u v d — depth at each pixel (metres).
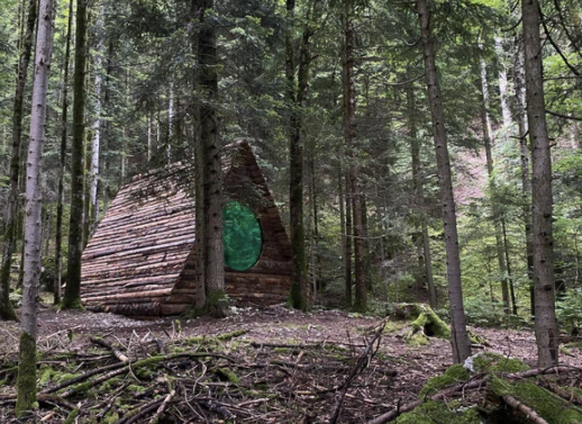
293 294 12.05
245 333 7.44
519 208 13.66
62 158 12.83
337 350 5.84
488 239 17.28
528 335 10.44
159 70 8.81
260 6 10.12
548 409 2.67
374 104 15.77
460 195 23.50
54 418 3.47
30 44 9.83
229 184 11.61
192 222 11.96
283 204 17.84
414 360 6.09
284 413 3.54
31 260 3.52
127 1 9.98
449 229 4.94
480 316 13.02
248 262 12.51
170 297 10.62
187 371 4.46
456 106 14.75
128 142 21.28
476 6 6.02
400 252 17.81
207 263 10.09
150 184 10.23
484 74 17.11
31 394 3.48
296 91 12.06
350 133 12.98
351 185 13.16
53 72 17.92
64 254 21.05
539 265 4.34
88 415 3.44
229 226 12.20
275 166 16.19
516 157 14.57
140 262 12.41
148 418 3.33
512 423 2.81
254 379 4.40
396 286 16.69
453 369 3.58
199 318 9.77
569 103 9.70
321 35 12.57
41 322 9.48
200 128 10.23
